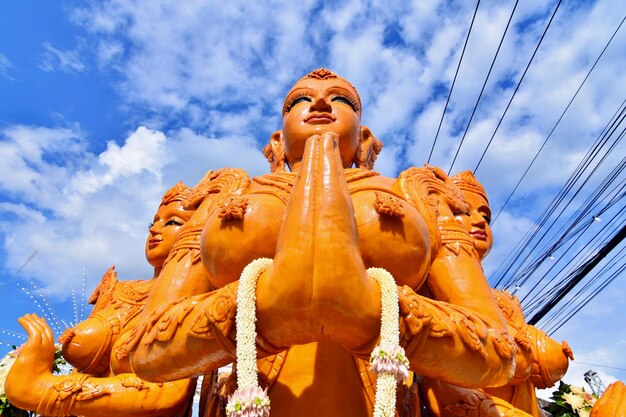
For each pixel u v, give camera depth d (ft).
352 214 8.55
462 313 9.56
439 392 13.08
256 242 10.73
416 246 10.38
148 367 9.94
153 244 17.95
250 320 8.32
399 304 8.68
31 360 14.19
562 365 15.15
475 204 18.63
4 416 17.42
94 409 13.57
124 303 17.16
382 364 7.99
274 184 12.72
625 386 12.45
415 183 12.66
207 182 14.88
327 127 14.99
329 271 7.97
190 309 9.49
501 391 14.74
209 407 12.12
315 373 11.02
